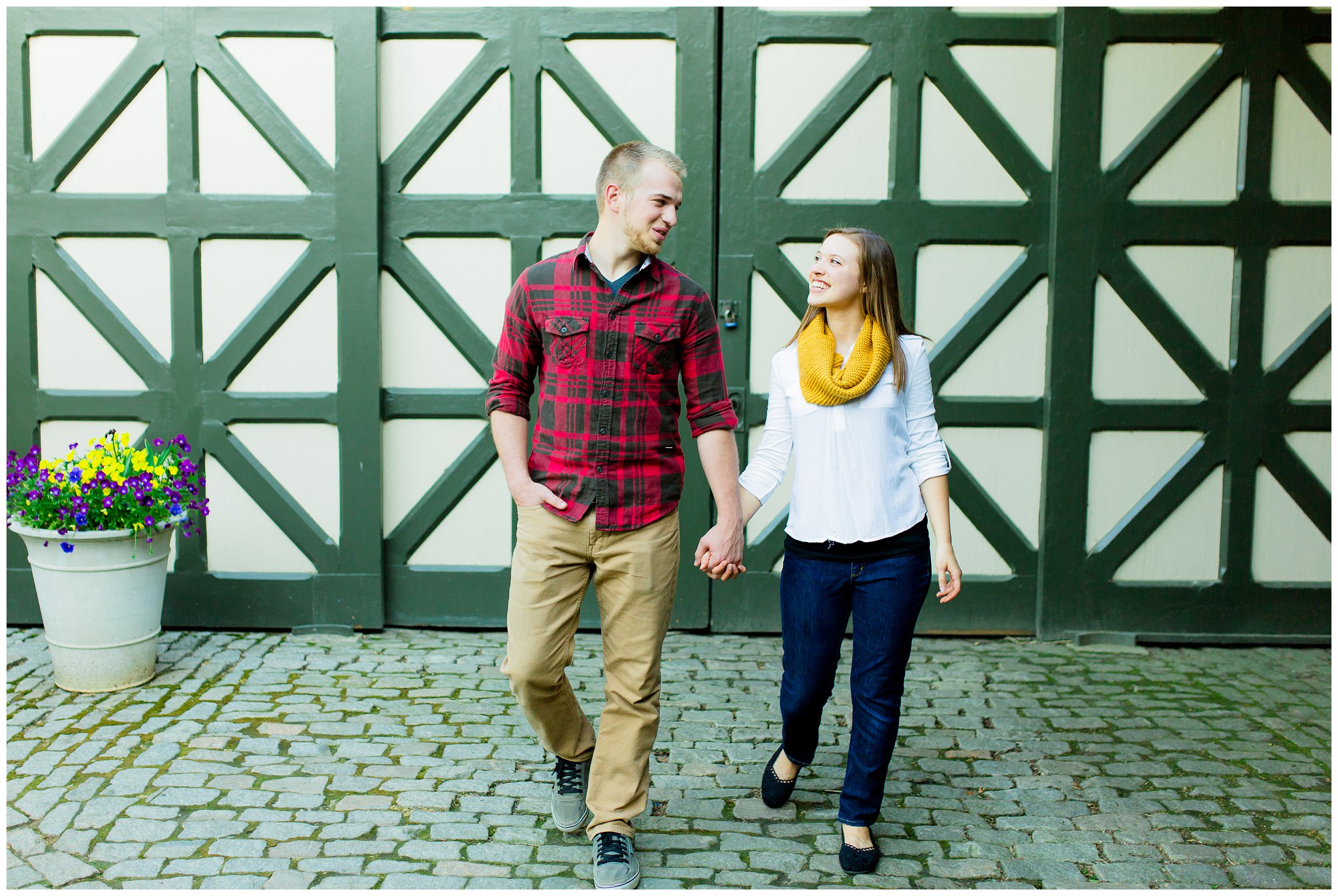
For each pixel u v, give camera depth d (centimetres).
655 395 215
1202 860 235
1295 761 290
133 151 382
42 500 317
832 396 218
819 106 383
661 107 383
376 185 380
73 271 385
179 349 387
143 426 393
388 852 233
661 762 283
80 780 265
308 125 382
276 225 383
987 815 256
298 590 395
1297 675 364
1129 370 389
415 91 385
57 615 321
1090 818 255
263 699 324
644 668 218
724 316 388
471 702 325
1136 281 384
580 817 242
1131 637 395
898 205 385
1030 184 385
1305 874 229
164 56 376
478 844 238
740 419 392
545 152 387
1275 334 388
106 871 222
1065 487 392
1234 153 380
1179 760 290
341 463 390
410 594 402
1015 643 396
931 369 393
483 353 393
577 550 214
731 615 401
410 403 394
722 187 385
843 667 364
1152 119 379
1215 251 385
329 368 391
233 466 392
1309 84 375
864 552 221
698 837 243
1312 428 390
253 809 252
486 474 398
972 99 381
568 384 212
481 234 388
